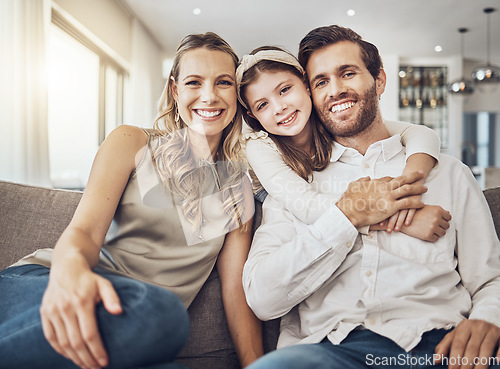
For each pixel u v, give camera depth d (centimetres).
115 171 106
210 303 119
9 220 123
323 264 108
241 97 132
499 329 94
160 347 68
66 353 69
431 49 776
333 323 106
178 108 125
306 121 129
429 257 110
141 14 623
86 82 568
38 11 358
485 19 639
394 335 99
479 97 859
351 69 126
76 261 77
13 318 79
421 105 824
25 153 337
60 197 127
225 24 650
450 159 125
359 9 598
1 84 329
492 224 117
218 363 114
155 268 109
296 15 616
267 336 118
